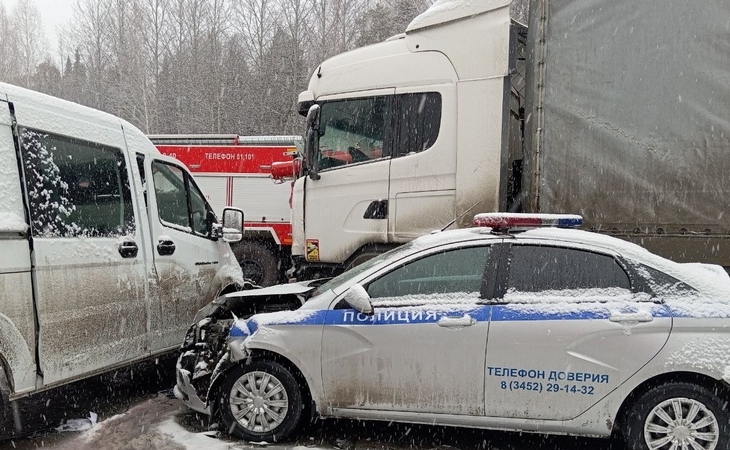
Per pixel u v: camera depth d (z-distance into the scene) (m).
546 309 3.84
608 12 5.38
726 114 5.04
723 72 5.04
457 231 4.38
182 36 31.66
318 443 4.20
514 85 6.33
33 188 4.05
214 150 10.84
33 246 3.98
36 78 42.75
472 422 3.92
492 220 4.11
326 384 4.12
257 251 10.86
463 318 3.90
